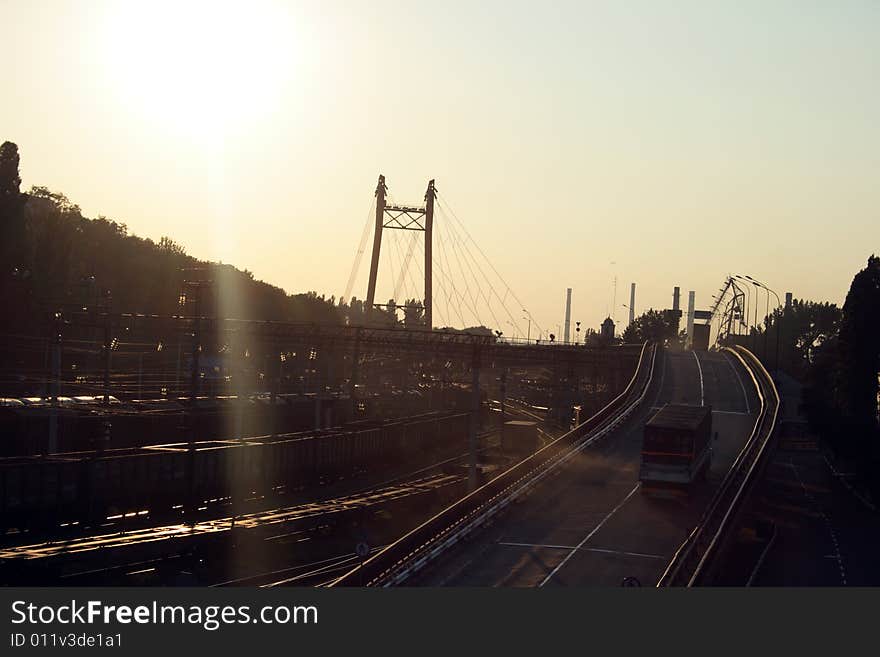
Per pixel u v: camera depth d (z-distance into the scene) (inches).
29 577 2829.7
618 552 2566.4
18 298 5807.1
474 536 2709.2
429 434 6643.7
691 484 3179.1
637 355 6983.3
